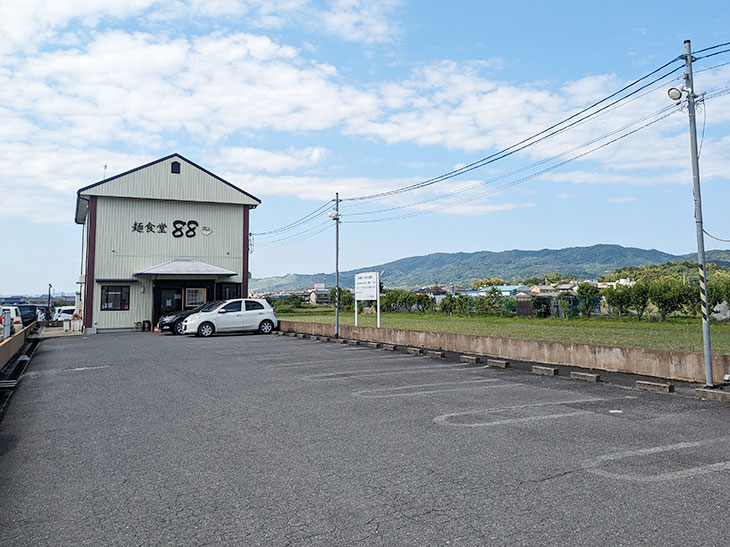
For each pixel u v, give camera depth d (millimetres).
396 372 11812
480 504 4320
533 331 26219
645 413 7629
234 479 5004
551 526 3895
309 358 14477
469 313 48781
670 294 33000
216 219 30859
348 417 7457
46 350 18406
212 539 3787
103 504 4484
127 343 19938
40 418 7734
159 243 29469
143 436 6609
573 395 9047
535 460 5457
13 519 4219
